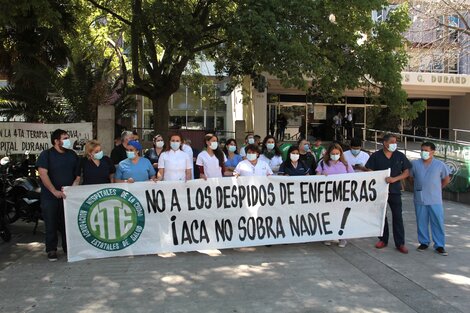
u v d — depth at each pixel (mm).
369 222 7520
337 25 12984
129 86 16734
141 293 5305
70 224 6566
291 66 11266
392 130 28516
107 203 6711
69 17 12930
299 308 4898
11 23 9547
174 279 5797
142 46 14555
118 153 9414
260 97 21641
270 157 9328
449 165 12492
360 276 5988
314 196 7379
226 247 7102
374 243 7758
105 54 20062
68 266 6340
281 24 11227
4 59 12352
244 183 7164
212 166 7789
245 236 7172
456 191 12281
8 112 12070
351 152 8398
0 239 7832
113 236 6734
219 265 6410
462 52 22047
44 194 6664
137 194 6812
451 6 20016
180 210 6961
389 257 6902
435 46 21625
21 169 9445
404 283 5730
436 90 26125
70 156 6777
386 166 7488
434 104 30469
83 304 4973
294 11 11461
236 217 7148
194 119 28422
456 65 25047
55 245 6672
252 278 5863
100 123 11570
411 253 7125
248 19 10789
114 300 5090
